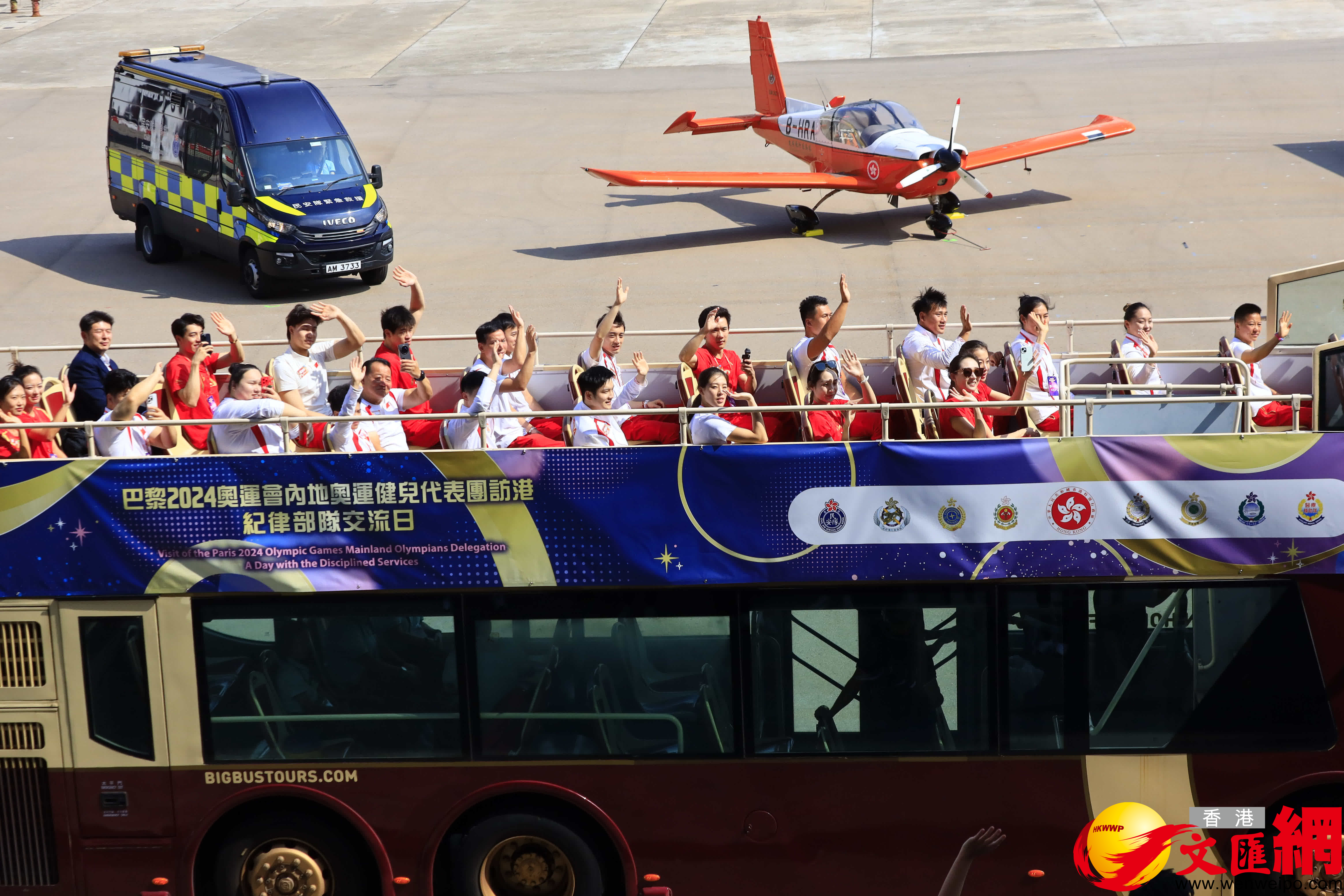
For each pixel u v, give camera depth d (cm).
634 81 4950
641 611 834
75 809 866
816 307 1132
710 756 845
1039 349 1062
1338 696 813
